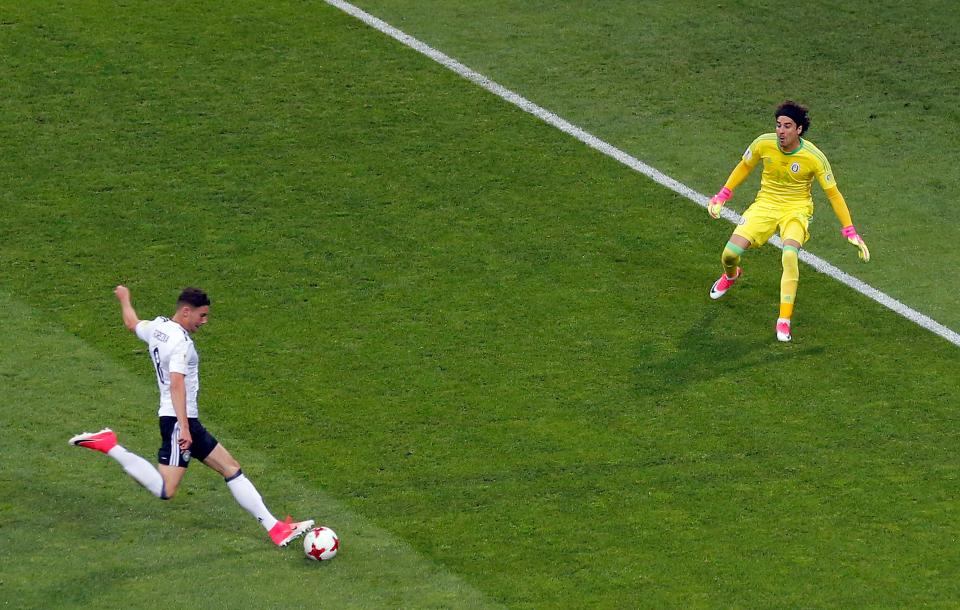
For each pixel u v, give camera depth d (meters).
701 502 44.72
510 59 72.00
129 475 41.75
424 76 70.12
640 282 56.62
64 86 67.38
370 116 66.75
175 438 41.03
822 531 43.59
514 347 52.38
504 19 75.69
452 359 51.56
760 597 40.72
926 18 76.62
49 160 62.31
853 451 47.41
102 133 64.31
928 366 52.22
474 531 43.16
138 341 51.69
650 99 69.31
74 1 74.31
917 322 54.84
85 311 53.12
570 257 57.94
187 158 62.94
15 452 45.56
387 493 44.72
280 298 54.50
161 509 43.66
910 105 69.44
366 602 40.03
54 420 47.22
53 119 65.06
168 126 65.06
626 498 44.81
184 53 70.44
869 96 70.00
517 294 55.44
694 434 48.03
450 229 59.25
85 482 44.56
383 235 58.59
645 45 73.62
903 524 43.97
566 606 40.09
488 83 69.88
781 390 50.56
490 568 41.62
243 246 57.47
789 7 77.38
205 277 55.47
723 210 61.66
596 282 56.47
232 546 42.25
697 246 59.12
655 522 43.78
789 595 40.81
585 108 68.44
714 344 53.09
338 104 67.50
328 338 52.41
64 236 57.50
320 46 71.94
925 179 64.25
